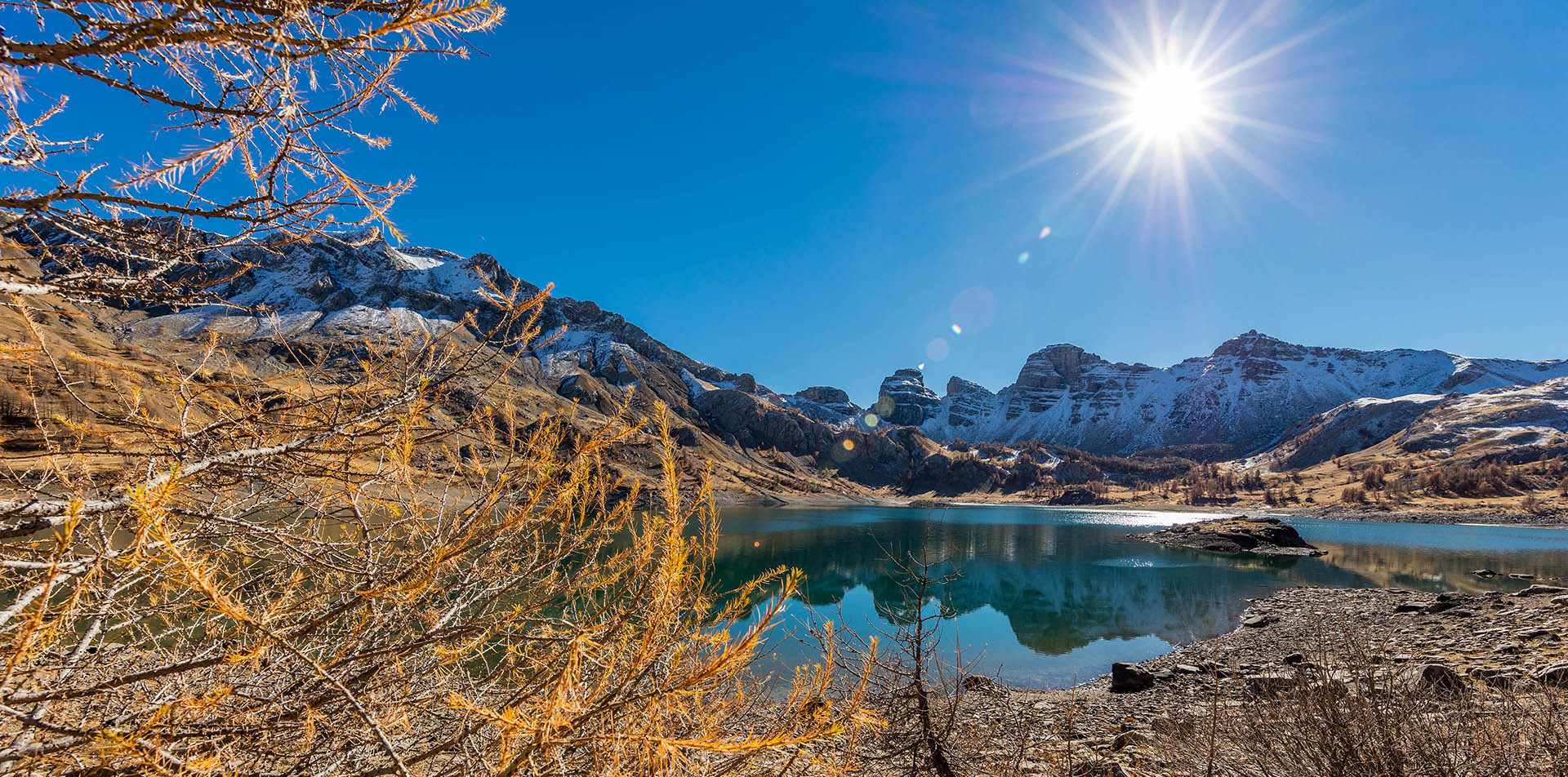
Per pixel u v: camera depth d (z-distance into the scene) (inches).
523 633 69.4
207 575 51.1
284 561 72.3
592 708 52.8
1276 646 709.9
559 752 53.4
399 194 65.6
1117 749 309.1
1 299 52.5
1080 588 1302.9
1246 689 229.5
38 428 52.9
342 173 61.7
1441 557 1752.0
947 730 181.5
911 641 188.7
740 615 67.8
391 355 73.6
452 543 65.8
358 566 71.6
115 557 48.1
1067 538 2407.7
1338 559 1740.9
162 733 55.1
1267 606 1054.4
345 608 58.9
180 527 61.1
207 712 60.3
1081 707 442.9
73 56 47.2
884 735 175.5
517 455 67.1
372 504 74.2
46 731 48.1
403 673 71.8
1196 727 233.6
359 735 65.2
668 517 60.2
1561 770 135.4
